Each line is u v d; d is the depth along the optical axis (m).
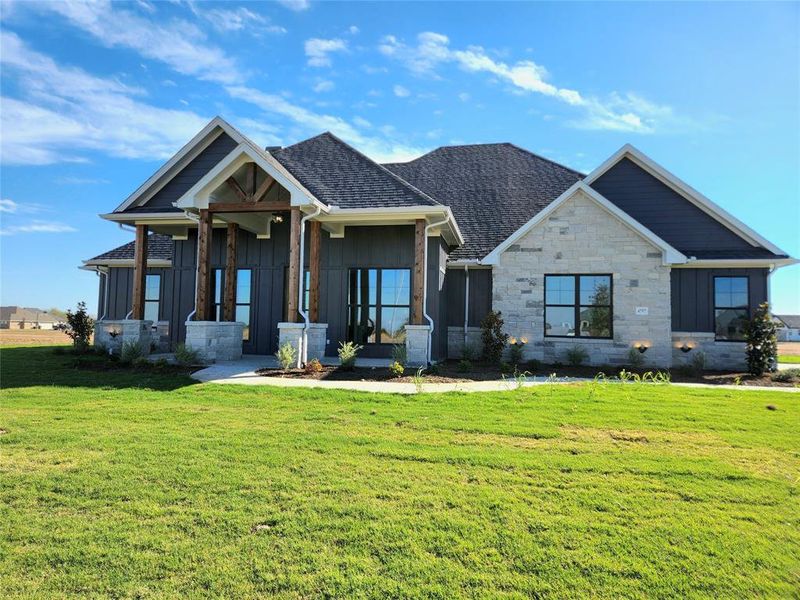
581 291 15.15
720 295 16.03
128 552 3.49
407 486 4.75
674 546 3.66
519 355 15.14
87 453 5.63
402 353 13.25
